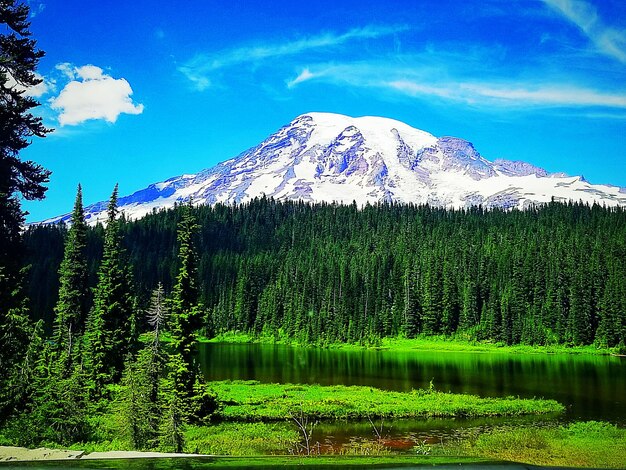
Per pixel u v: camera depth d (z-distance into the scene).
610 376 74.94
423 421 44.66
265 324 155.38
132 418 29.56
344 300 143.88
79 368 38.44
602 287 132.50
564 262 145.25
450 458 6.30
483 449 32.88
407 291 143.75
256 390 58.41
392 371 80.69
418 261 164.88
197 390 41.84
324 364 91.00
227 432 38.31
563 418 45.62
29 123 20.67
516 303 136.25
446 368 85.56
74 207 54.50
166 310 37.84
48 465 6.06
